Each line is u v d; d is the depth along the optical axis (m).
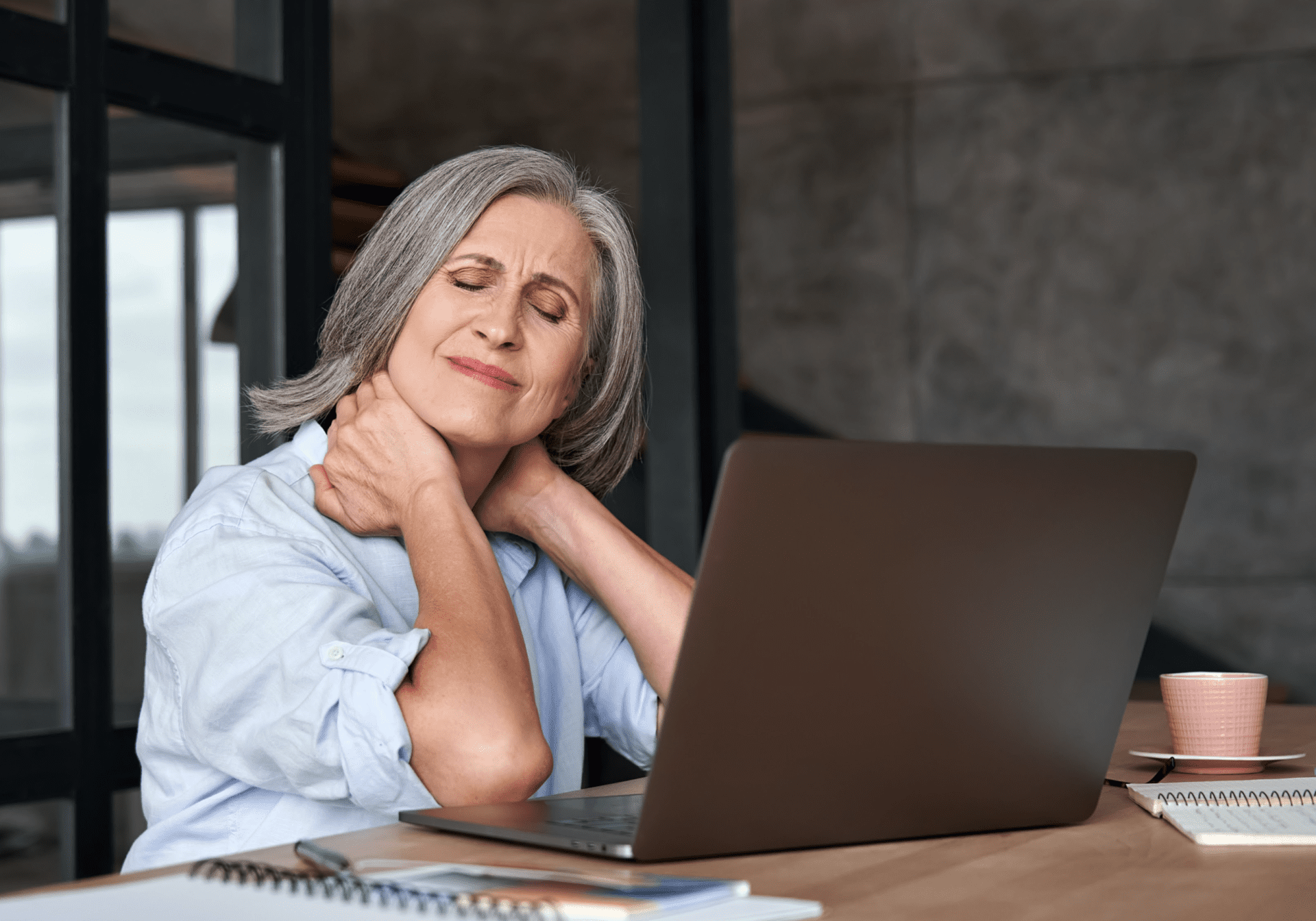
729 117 3.00
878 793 0.78
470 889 0.60
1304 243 5.01
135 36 1.92
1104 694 0.84
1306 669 4.98
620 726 1.30
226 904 0.56
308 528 1.09
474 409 1.10
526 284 1.13
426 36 5.76
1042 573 0.80
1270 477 5.04
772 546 0.71
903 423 5.41
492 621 0.98
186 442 2.00
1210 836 0.78
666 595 1.18
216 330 2.04
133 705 1.88
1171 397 5.14
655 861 0.72
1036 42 5.22
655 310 2.92
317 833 1.02
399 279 1.13
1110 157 5.19
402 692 0.92
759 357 5.54
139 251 1.94
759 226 5.53
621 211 1.25
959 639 0.78
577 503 1.21
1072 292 5.23
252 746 0.96
